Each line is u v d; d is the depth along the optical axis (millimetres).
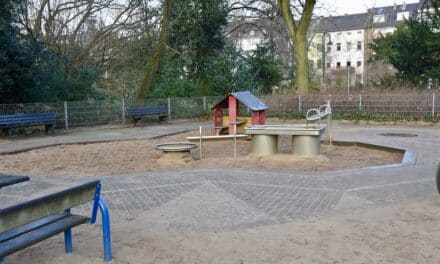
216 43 29125
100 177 8109
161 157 10188
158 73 26641
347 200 6117
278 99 22734
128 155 11062
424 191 6543
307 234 4625
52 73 19188
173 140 14305
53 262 3961
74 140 14086
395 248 4176
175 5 27859
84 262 3955
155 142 13812
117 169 9117
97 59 26828
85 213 5645
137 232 4789
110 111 19875
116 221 5258
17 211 3066
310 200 6156
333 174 8000
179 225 5059
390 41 29141
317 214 5438
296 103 22297
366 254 4039
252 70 29344
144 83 24500
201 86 25688
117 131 17578
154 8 27594
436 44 22922
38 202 3242
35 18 22828
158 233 4742
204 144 13117
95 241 4523
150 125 20297
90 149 12367
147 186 7246
